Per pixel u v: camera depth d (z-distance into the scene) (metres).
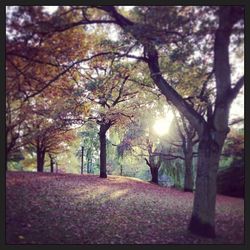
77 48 8.90
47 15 7.89
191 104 8.50
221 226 7.34
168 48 8.14
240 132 7.79
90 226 7.53
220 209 7.45
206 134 7.49
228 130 7.39
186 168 8.79
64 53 8.79
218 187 7.59
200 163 7.54
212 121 7.45
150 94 11.16
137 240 7.26
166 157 10.24
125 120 12.77
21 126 8.39
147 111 11.68
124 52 8.69
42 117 8.98
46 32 8.02
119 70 10.09
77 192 8.99
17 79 8.06
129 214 7.89
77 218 7.68
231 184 7.54
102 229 7.48
